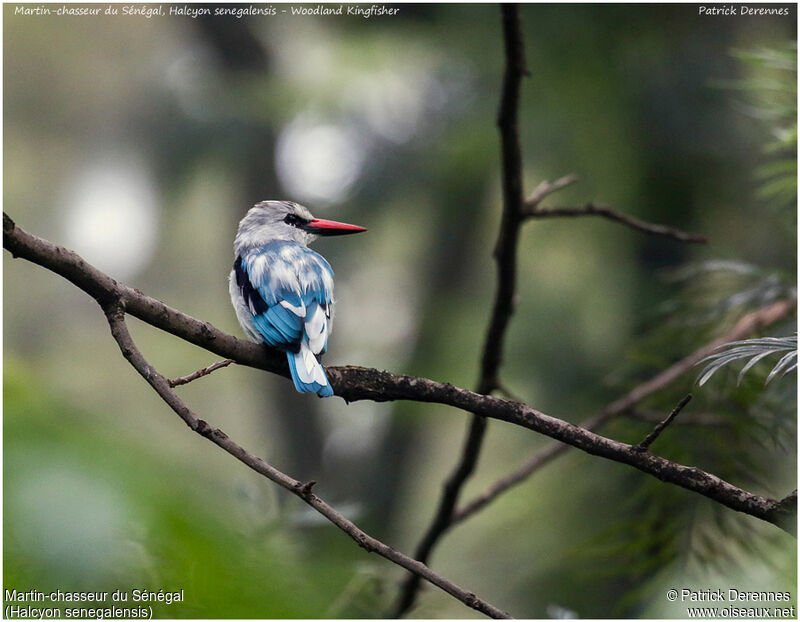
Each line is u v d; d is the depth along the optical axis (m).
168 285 21.50
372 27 14.80
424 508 21.89
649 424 6.73
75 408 1.31
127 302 4.41
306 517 6.12
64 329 21.09
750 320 6.34
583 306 14.82
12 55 20.66
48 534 1.11
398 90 15.45
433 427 20.25
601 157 13.20
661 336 7.12
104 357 19.70
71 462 1.17
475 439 7.07
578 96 12.84
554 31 12.48
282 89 15.82
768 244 11.84
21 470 1.13
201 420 3.86
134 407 18.34
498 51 13.57
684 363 6.59
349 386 5.00
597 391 10.29
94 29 20.14
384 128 15.73
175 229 20.59
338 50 15.64
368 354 18.84
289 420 20.53
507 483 7.72
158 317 4.59
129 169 18.97
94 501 1.15
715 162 12.45
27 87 20.72
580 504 9.91
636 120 12.69
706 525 6.32
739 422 6.34
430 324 17.16
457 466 7.32
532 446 13.95
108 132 20.05
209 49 17.11
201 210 20.05
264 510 6.19
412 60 14.83
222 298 21.62
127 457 1.24
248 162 16.62
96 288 4.27
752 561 6.30
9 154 20.84
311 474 20.23
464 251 17.72
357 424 20.59
